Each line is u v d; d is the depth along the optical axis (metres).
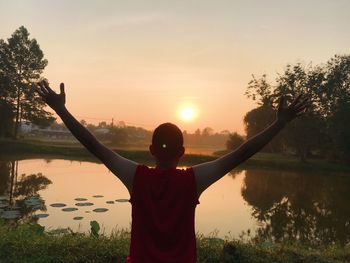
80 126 2.45
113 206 17.52
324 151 64.50
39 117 70.56
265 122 74.25
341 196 26.92
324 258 7.45
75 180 27.12
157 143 2.36
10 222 13.53
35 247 6.62
